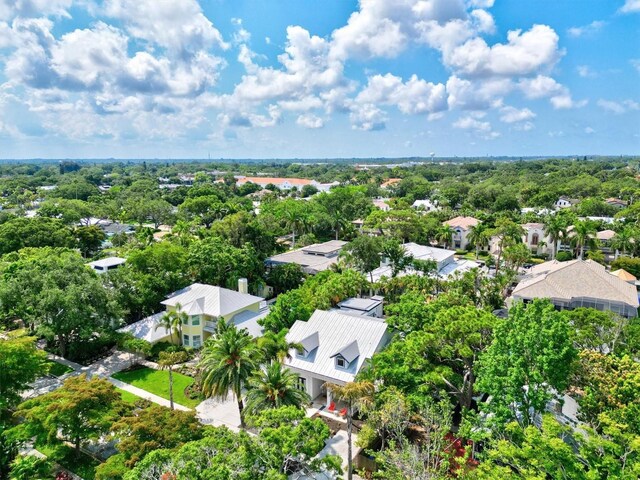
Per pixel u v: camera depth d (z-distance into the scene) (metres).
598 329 35.81
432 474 21.30
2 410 30.38
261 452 20.33
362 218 118.94
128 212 129.38
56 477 26.81
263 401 27.47
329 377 33.84
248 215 80.62
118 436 25.39
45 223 81.75
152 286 52.41
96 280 45.06
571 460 16.62
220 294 48.88
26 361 32.25
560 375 22.27
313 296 48.38
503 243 79.31
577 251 83.62
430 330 32.06
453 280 55.59
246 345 32.00
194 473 19.12
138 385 38.81
